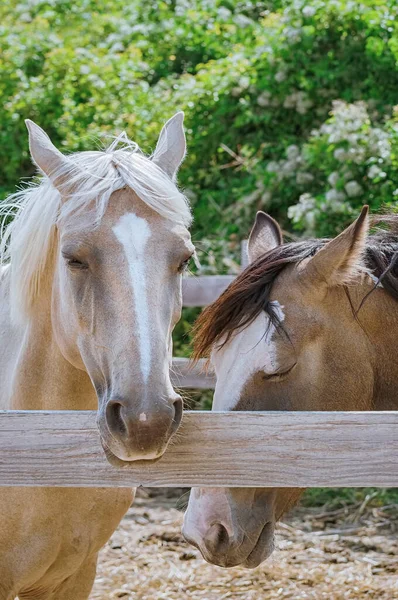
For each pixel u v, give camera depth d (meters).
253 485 2.32
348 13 8.20
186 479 2.33
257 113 8.61
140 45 10.27
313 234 7.50
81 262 2.47
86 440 2.32
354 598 4.60
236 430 2.31
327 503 6.33
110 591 4.73
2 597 2.97
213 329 2.98
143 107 9.04
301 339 2.92
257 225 3.60
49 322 2.95
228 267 8.05
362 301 3.09
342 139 7.41
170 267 2.46
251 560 2.91
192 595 4.68
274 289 3.00
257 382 2.88
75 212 2.51
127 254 2.39
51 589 3.21
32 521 2.93
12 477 2.33
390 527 5.86
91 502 3.02
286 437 2.30
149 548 5.48
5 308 3.28
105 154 2.61
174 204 2.49
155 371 2.28
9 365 3.13
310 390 2.94
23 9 12.16
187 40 10.52
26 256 2.89
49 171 2.68
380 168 7.36
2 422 2.32
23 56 9.90
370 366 3.10
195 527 2.86
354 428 2.28
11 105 9.31
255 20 10.82
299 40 8.32
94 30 11.27
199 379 5.93
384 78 8.21
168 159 2.79
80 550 3.07
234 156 8.57
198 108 8.84
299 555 5.30
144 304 2.34
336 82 8.35
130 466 2.33
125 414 2.24
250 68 8.64
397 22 8.01
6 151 9.35
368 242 3.35
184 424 2.33
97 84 9.30
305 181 8.03
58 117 9.34
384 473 2.28
